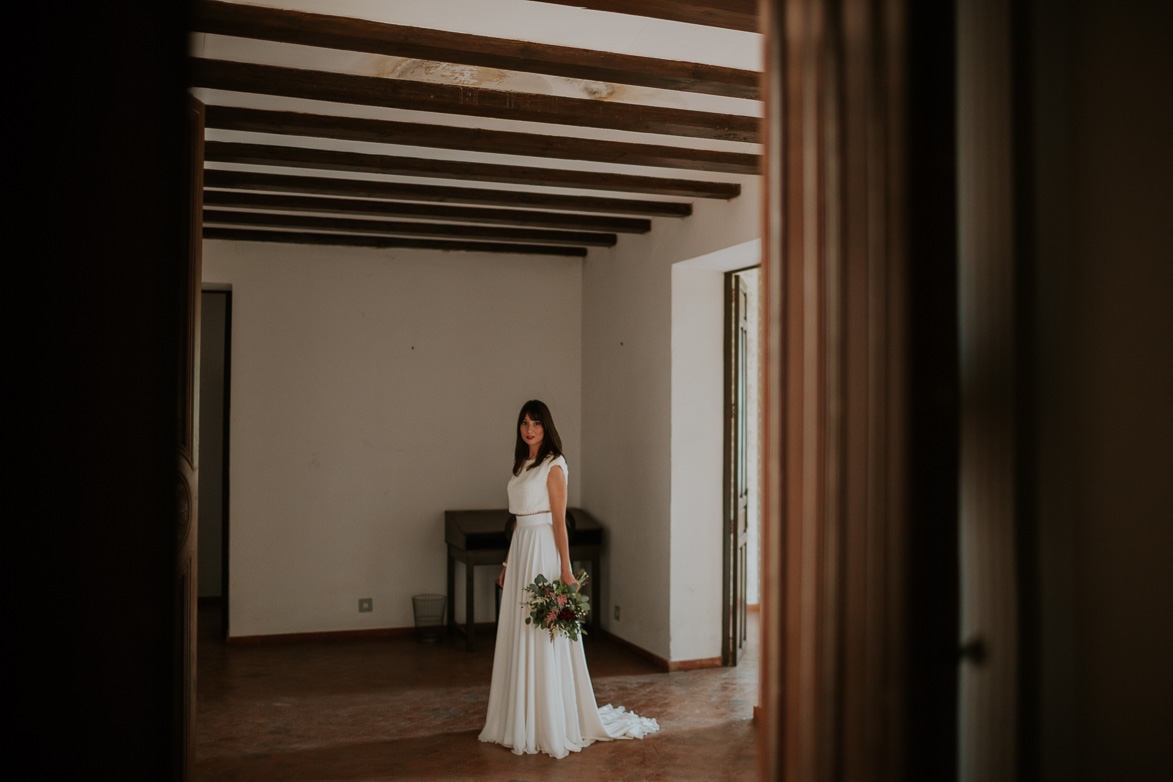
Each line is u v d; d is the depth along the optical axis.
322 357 6.27
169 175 1.07
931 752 1.00
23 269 1.02
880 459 1.02
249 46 2.94
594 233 6.22
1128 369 1.01
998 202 1.06
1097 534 1.03
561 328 6.80
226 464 6.30
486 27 2.70
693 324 5.51
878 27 1.04
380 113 3.64
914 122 1.03
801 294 1.10
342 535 6.29
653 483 5.66
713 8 2.40
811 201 1.09
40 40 1.03
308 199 5.20
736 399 5.61
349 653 5.88
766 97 1.15
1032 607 1.05
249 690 5.00
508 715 4.08
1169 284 0.98
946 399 1.03
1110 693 1.02
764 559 1.17
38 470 1.02
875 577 1.02
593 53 2.89
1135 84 1.00
